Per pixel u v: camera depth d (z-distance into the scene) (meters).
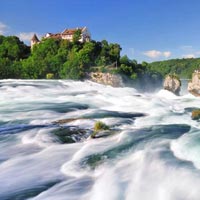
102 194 13.09
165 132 20.89
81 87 69.75
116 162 16.27
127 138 19.70
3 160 17.98
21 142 21.41
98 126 23.02
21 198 13.40
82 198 13.02
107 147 18.52
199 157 15.03
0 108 37.47
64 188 14.10
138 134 20.52
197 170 13.72
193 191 12.03
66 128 23.69
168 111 35.12
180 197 11.88
